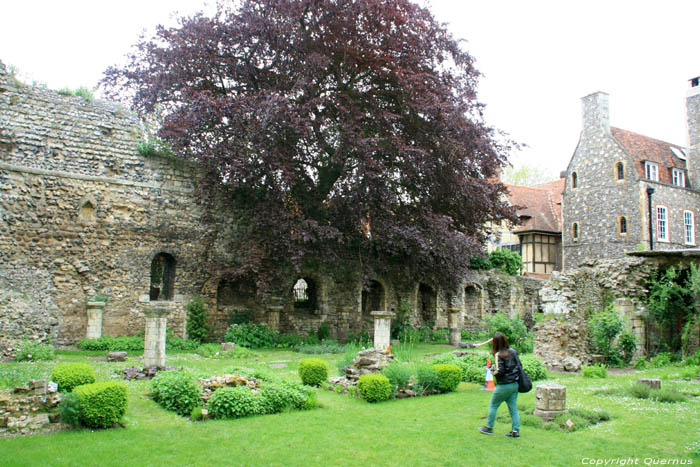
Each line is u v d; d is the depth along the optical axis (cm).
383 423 769
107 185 1784
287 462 592
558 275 1559
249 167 1694
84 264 1714
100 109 1819
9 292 1488
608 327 1467
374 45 1819
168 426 728
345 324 2228
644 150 3416
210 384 891
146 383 1008
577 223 3497
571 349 1460
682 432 729
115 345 1584
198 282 1927
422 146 1947
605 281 1627
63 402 701
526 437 702
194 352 1638
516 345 1742
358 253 2209
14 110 1664
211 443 652
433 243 1920
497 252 3005
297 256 1761
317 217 1992
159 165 1892
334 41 1816
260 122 1623
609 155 3353
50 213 1672
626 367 1469
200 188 1856
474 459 611
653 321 1616
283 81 1891
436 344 2230
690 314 1600
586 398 959
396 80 1839
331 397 959
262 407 819
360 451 636
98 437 662
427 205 2058
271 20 1742
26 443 622
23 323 1440
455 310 2238
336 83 1964
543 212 3847
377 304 2458
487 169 2130
